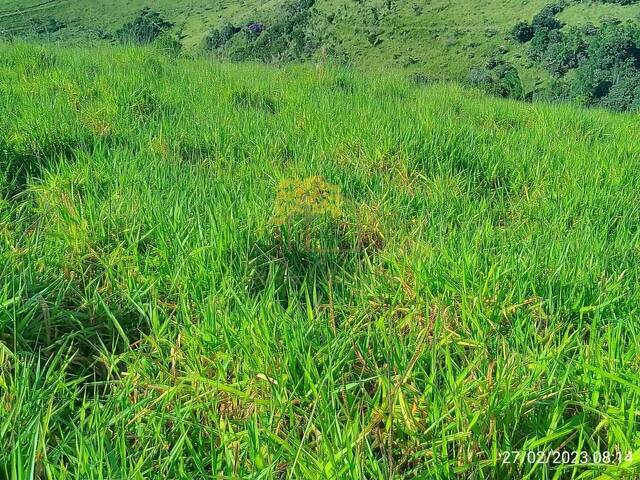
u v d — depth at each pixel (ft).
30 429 6.29
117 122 20.52
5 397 7.09
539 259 10.80
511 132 24.68
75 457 6.45
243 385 7.69
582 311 9.25
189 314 9.43
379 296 9.98
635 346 7.92
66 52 37.37
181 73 33.50
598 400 7.45
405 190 15.47
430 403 7.05
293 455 6.27
